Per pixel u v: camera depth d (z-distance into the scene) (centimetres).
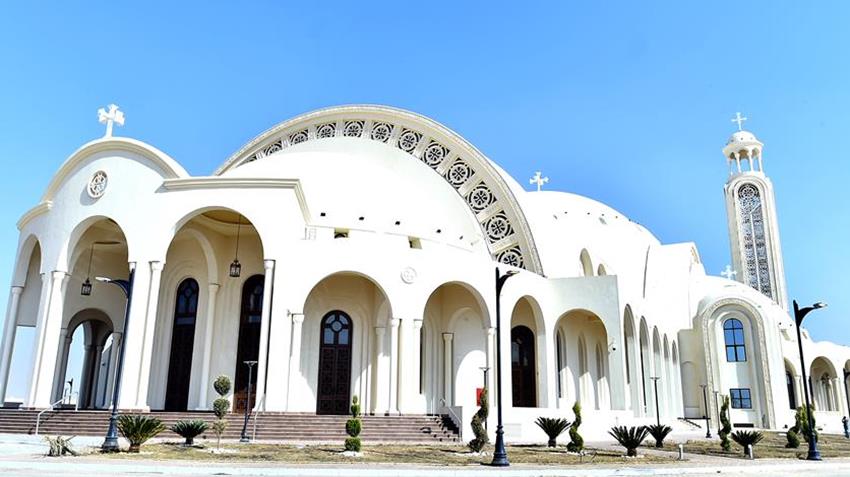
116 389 1908
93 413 2430
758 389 4359
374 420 2514
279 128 4272
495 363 3120
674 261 5103
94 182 2814
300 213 2770
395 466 1599
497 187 3634
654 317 4278
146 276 2642
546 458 1952
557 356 3666
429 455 1948
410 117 3862
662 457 2112
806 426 2838
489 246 3606
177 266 3084
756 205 7512
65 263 2781
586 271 4178
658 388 4156
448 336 3275
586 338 3853
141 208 2722
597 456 2064
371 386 2962
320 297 2984
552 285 3481
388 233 2986
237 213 2964
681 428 3900
